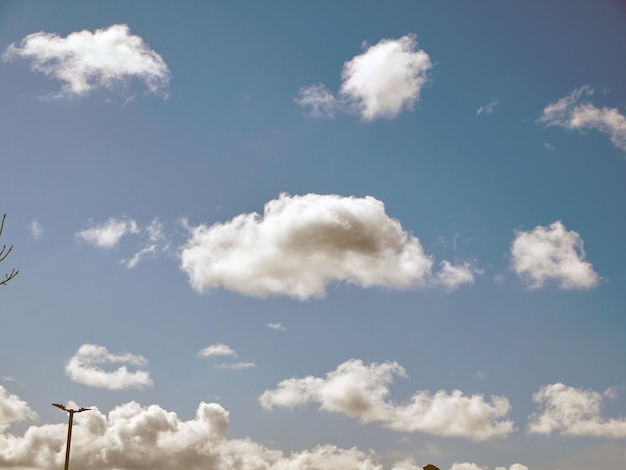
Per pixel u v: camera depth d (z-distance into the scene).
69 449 79.62
